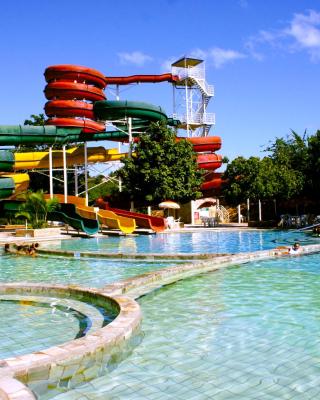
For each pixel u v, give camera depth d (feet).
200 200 125.29
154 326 20.48
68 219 75.41
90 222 76.23
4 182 90.94
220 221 124.67
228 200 98.17
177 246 58.59
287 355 16.37
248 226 94.53
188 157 100.94
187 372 14.90
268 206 116.16
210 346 17.52
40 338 19.29
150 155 97.30
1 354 17.34
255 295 26.71
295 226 84.38
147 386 13.84
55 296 27.09
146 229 88.02
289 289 28.30
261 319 21.38
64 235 73.20
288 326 20.12
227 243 61.62
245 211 125.39
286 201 103.30
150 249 55.31
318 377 14.30
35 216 78.79
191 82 137.28
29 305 25.21
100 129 108.06
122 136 111.86
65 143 102.37
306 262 40.19
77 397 13.19
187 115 134.62
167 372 14.92
